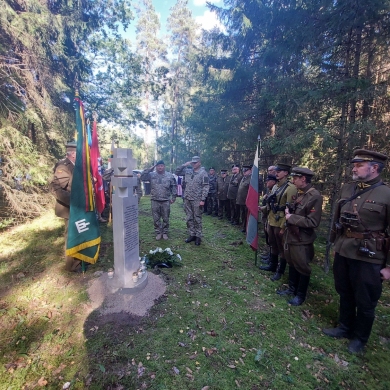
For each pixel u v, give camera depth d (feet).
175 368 7.21
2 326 8.87
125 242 10.01
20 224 20.81
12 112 20.74
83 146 10.54
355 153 8.56
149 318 9.27
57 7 27.63
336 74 16.21
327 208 24.91
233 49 30.91
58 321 9.07
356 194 8.57
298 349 8.39
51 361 7.41
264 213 14.99
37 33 22.04
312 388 7.00
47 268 13.10
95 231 11.07
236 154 34.96
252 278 13.29
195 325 9.04
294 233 10.88
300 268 10.90
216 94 33.45
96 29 32.09
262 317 9.81
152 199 18.30
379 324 10.57
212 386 6.73
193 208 17.62
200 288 11.67
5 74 19.75
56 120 25.82
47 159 23.89
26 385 6.72
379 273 8.20
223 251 17.11
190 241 18.30
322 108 17.08
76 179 10.26
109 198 23.24
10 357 7.60
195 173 17.62
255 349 8.18
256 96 30.30
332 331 9.37
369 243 8.13
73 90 28.81
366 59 18.26
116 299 9.98
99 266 13.33
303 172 10.76
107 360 7.38
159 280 11.76
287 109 18.66
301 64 22.57
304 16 18.08
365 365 8.04
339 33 15.39
